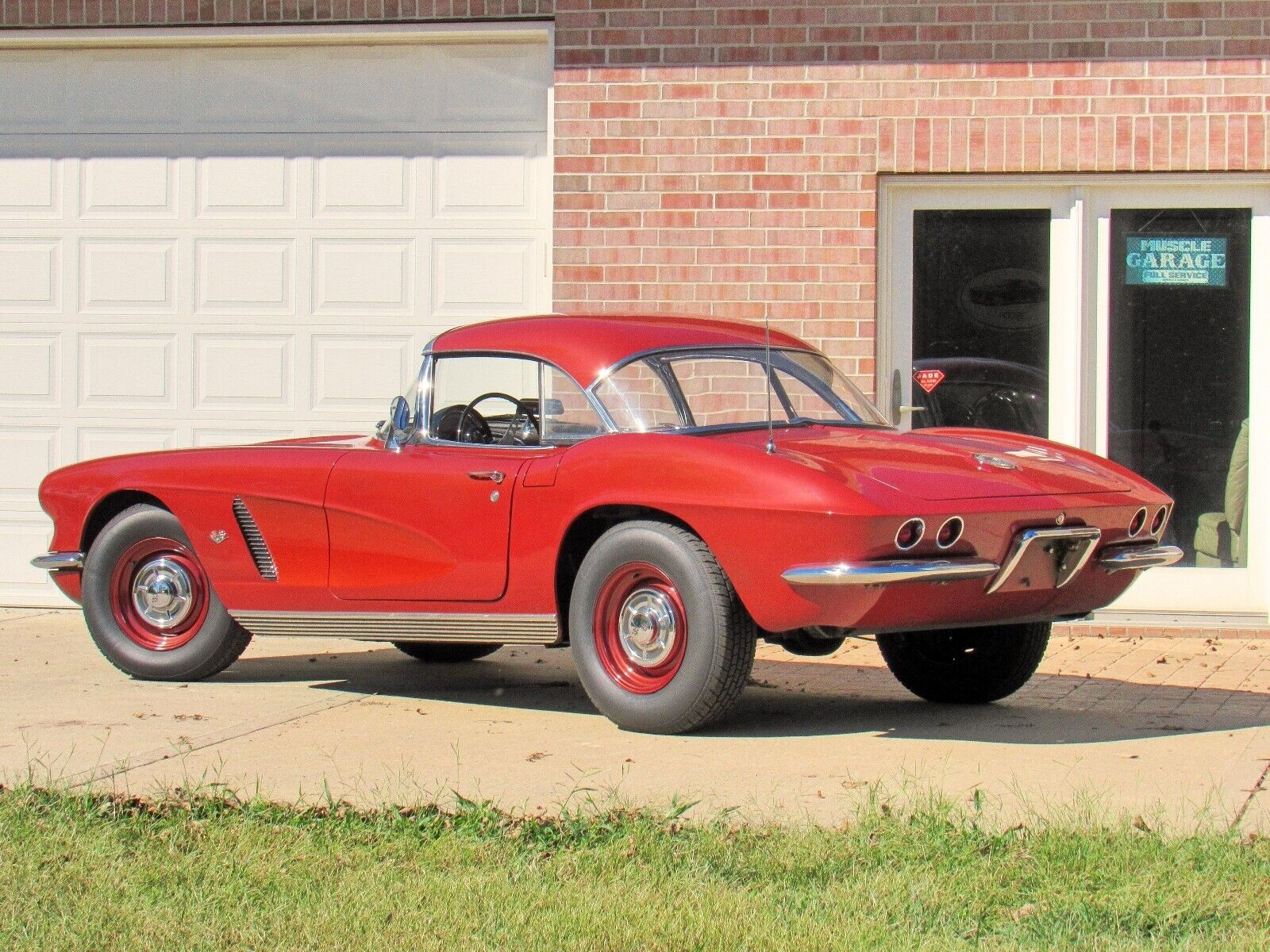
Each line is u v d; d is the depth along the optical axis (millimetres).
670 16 9828
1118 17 9562
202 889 4289
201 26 10492
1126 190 9805
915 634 7246
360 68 10531
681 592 6227
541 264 10375
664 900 4176
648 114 9859
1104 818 4906
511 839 4766
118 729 6582
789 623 5977
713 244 9836
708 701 6219
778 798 5316
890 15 9695
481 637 6820
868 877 4328
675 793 5340
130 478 7695
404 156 10508
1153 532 6629
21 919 4062
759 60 9789
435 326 10500
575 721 6770
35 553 10828
